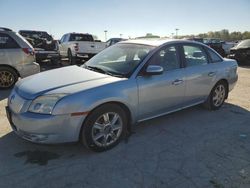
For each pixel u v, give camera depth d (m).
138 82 4.20
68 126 3.55
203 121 5.23
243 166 3.60
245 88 8.31
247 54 15.17
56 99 3.52
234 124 5.11
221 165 3.62
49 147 4.02
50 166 3.52
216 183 3.22
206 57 5.60
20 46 7.87
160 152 3.95
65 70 4.55
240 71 12.64
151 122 5.11
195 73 5.16
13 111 3.79
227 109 6.02
